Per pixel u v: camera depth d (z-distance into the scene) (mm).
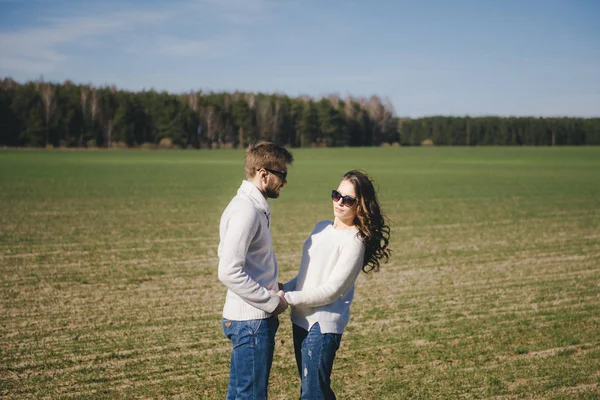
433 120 124562
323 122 117938
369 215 3592
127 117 102375
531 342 6277
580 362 5668
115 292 8445
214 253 11688
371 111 126062
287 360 5770
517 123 114875
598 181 33406
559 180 34156
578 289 8828
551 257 11570
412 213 18938
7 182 28469
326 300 3492
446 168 48094
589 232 14945
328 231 3697
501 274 9945
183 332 6562
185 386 5020
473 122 118438
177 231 14523
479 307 7758
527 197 24281
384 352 5953
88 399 4723
